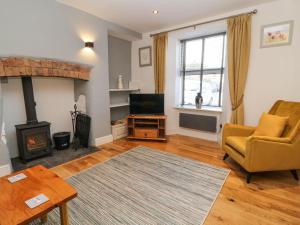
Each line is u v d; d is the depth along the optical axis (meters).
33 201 1.22
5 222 1.06
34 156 2.83
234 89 3.30
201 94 4.25
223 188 2.13
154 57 4.32
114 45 4.35
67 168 2.62
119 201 1.88
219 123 3.80
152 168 2.62
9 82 2.73
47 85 3.20
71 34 3.02
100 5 2.95
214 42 3.91
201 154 3.15
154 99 3.97
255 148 2.12
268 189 2.10
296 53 2.74
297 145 2.15
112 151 3.29
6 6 2.29
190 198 1.93
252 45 3.10
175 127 4.50
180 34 3.93
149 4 2.92
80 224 1.58
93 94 3.45
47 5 2.68
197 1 2.83
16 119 2.85
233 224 1.58
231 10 3.19
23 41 2.47
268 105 3.06
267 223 1.59
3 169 2.37
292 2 2.69
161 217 1.66
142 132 3.89
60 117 3.45
